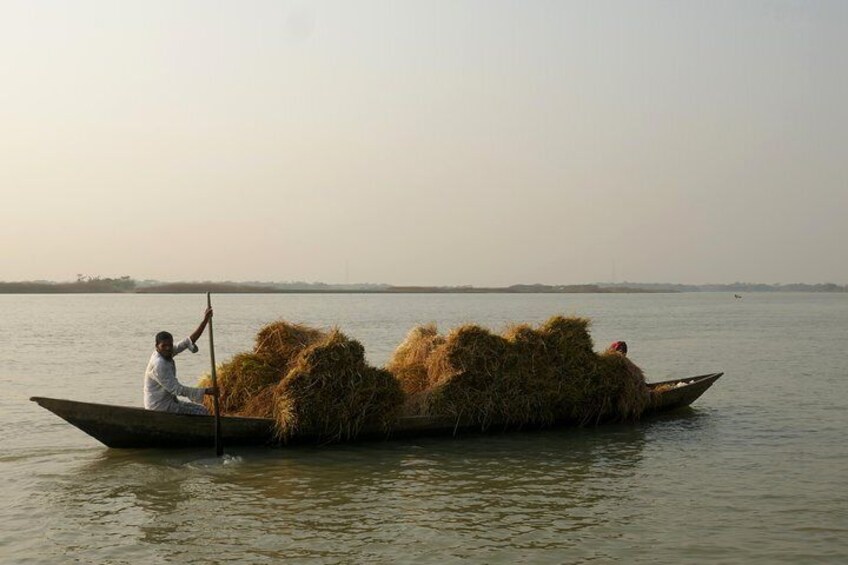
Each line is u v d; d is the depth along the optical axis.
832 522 10.25
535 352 16.27
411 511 10.71
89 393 22.33
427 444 14.88
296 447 14.45
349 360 14.52
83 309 122.19
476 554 9.11
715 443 15.14
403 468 13.05
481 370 15.57
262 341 15.65
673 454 14.19
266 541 9.55
